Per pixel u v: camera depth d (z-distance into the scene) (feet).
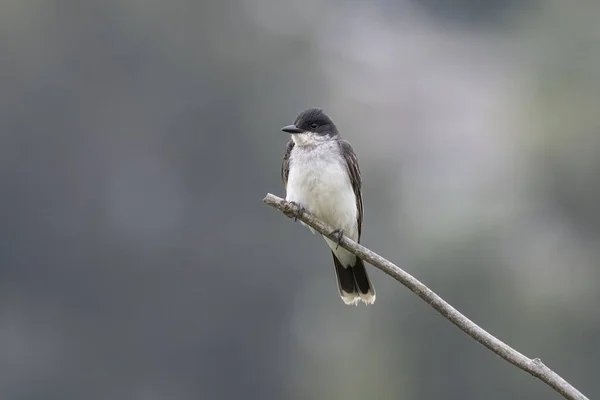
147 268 99.96
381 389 73.56
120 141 106.52
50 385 97.14
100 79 107.65
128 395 96.63
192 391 95.61
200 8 106.83
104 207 103.60
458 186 93.97
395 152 104.37
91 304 99.91
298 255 96.32
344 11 130.41
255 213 100.73
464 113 114.42
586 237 81.00
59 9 107.45
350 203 28.22
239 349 95.40
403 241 83.10
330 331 90.43
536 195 83.25
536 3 118.21
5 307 99.55
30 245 102.22
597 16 95.04
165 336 97.35
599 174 82.74
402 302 75.10
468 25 144.77
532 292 74.23
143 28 106.01
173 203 102.78
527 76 99.55
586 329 74.08
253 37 108.47
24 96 107.04
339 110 108.47
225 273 97.60
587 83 89.25
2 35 107.34
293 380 91.15
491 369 71.15
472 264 75.61
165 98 106.11
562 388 19.19
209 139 104.73
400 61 128.16
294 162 28.37
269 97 106.52
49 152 105.70
